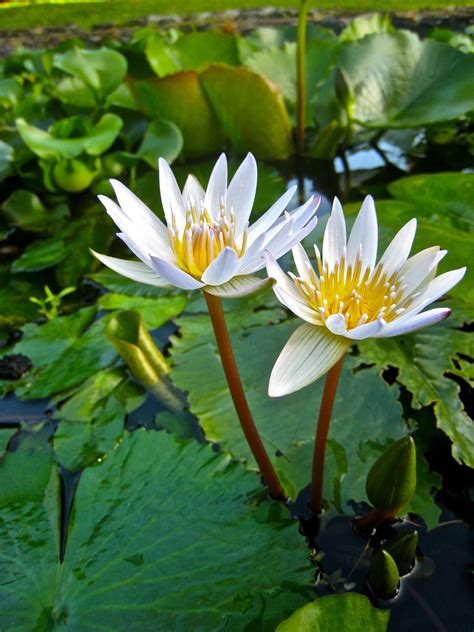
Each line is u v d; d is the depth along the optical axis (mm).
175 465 480
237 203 446
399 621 429
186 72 882
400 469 424
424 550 455
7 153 884
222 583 428
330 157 943
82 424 525
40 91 1094
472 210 619
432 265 403
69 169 852
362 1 1851
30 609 427
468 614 430
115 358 573
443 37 1190
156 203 851
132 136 1011
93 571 437
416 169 907
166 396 545
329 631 392
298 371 388
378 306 406
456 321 564
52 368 572
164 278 395
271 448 496
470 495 479
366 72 927
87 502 468
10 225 846
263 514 457
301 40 869
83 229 821
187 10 2158
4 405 552
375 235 423
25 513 470
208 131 963
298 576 431
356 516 468
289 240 398
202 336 579
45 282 718
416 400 514
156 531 450
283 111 904
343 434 500
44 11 2438
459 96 846
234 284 404
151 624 415
